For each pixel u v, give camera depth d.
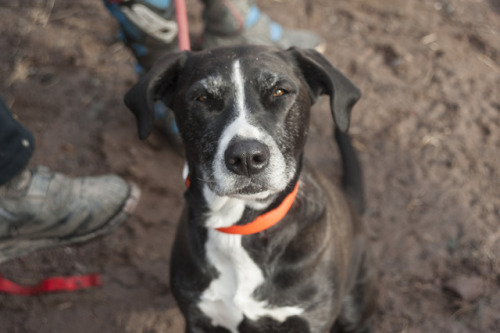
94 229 3.30
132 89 2.48
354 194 3.39
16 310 3.38
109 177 3.33
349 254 2.86
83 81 4.62
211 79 2.28
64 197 3.12
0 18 5.16
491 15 5.14
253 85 2.28
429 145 4.12
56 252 3.69
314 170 2.88
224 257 2.59
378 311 3.37
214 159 2.25
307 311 2.61
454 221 3.70
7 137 2.69
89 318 3.36
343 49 4.79
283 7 5.20
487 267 3.46
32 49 4.87
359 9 5.19
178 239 2.74
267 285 2.58
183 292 2.70
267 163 2.20
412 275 3.49
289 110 2.34
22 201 2.98
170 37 3.70
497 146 4.08
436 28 4.97
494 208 3.75
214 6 3.78
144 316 3.38
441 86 4.48
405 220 3.75
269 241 2.54
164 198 3.96
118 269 3.61
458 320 3.26
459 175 3.94
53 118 4.39
